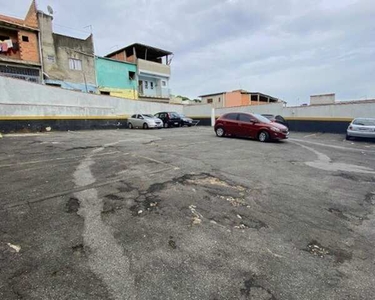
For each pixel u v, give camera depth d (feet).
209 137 45.32
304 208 13.48
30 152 26.16
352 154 31.27
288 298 7.00
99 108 64.75
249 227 11.09
